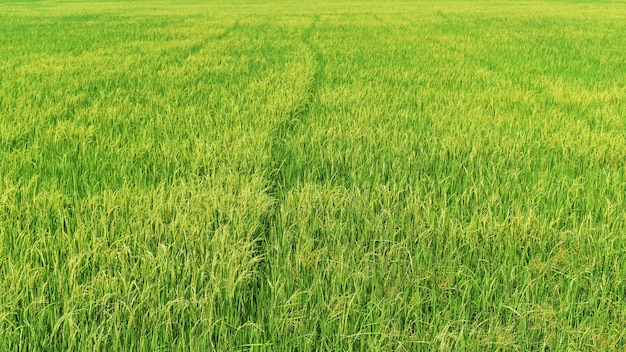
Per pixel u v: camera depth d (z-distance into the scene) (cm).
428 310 249
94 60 1141
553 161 470
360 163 453
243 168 436
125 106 682
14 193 364
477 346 219
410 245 302
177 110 662
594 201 365
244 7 4156
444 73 979
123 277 251
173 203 340
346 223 317
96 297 247
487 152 476
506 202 361
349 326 233
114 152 488
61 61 1121
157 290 246
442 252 295
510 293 259
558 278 271
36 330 229
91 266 276
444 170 442
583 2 4516
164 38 1684
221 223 317
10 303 238
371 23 2341
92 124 573
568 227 332
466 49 1370
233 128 568
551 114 640
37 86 833
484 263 285
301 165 450
